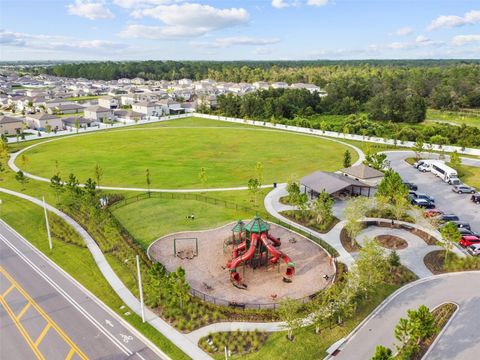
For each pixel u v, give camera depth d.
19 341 32.78
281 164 89.12
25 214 61.09
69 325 34.88
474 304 37.00
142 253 47.38
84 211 60.38
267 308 36.94
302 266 44.78
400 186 57.38
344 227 54.50
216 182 76.25
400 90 190.00
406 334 30.02
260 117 161.00
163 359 30.67
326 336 32.97
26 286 41.16
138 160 93.69
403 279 41.28
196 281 42.00
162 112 180.50
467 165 86.88
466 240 48.94
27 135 125.31
